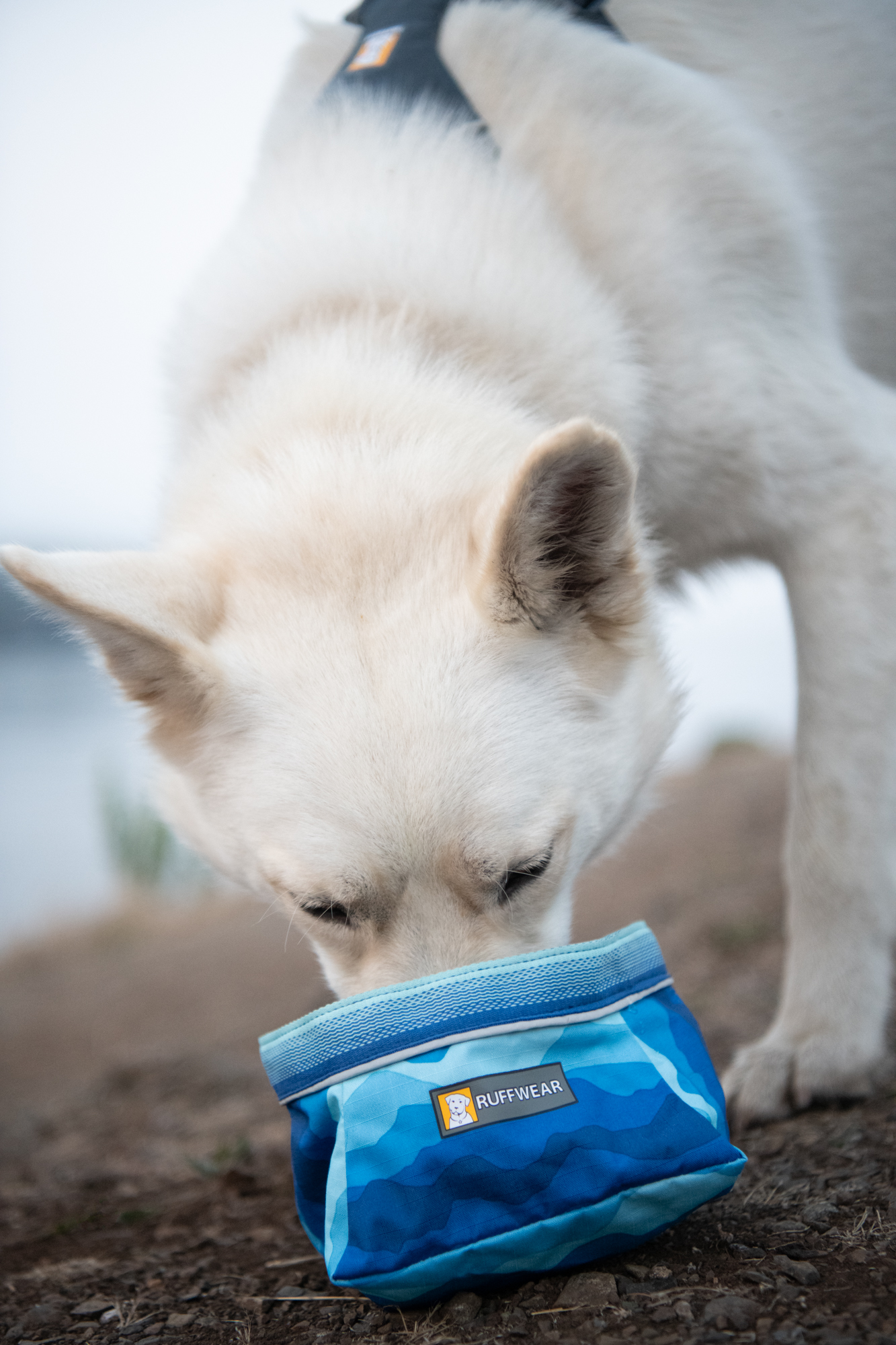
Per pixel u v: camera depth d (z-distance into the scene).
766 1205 1.04
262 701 1.10
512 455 1.16
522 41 1.31
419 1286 0.95
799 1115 1.22
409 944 1.08
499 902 1.08
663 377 1.27
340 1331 0.98
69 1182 1.47
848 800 1.25
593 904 2.63
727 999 1.67
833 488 1.29
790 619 1.32
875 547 1.28
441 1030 0.98
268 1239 1.17
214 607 1.12
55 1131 1.87
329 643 1.10
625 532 1.11
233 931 3.67
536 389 1.22
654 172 1.28
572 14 1.35
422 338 1.22
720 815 3.07
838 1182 1.06
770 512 1.29
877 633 1.27
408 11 1.36
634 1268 0.98
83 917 4.44
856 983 1.24
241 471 1.18
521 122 1.29
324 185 1.29
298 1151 1.00
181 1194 1.34
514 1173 0.95
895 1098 1.20
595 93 1.29
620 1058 0.99
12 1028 3.04
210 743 1.13
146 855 4.62
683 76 1.34
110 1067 2.31
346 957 1.11
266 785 1.09
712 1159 0.97
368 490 1.14
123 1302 1.07
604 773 1.15
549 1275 0.98
